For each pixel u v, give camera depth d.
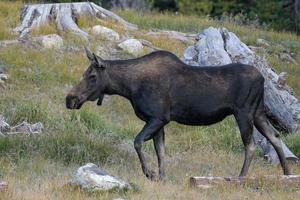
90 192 34.78
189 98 40.69
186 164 46.41
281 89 57.91
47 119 51.59
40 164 42.38
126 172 42.03
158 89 40.47
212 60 56.59
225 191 36.69
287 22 111.50
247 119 40.91
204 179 37.62
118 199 33.34
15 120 51.44
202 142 52.25
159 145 41.12
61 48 66.62
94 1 112.38
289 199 35.62
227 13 116.44
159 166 41.00
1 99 55.22
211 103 40.81
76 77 62.06
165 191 36.47
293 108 55.47
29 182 37.75
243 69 41.19
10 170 40.72
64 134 47.50
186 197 35.31
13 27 71.06
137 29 76.00
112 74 40.69
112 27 72.44
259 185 38.09
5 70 61.59
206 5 116.31
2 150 44.88
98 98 41.41
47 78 61.03
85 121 52.09
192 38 75.44
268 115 54.44
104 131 51.34
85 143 46.34
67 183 35.75
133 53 67.62
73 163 44.22
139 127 53.12
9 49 64.75
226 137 52.47
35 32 68.44
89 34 69.56
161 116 40.41
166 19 83.69
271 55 77.19
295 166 47.16
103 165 44.03
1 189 34.66
